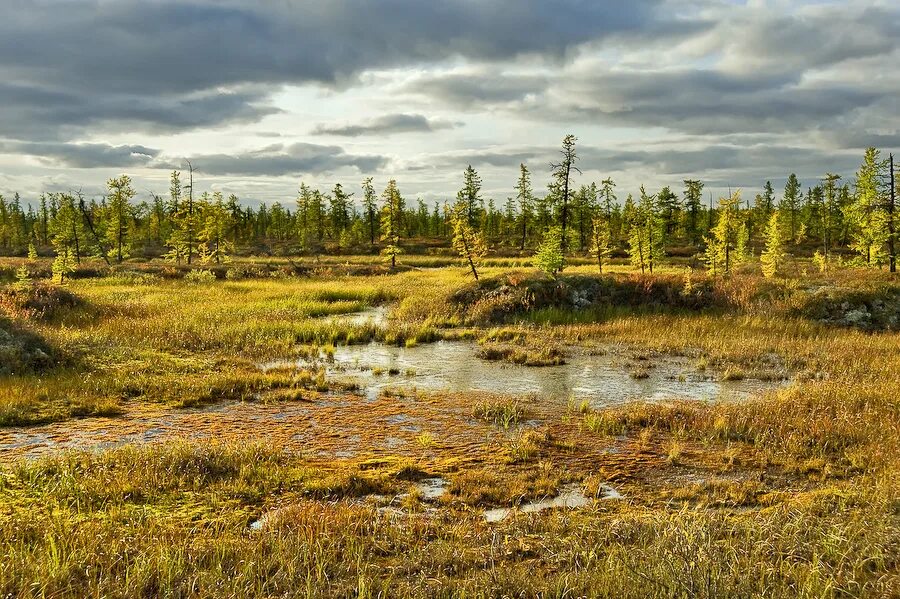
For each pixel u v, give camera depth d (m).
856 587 5.15
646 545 5.99
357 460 9.20
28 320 19.16
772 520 6.54
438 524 6.80
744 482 8.37
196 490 7.76
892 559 5.64
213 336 19.50
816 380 15.12
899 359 17.11
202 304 27.70
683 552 5.59
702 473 8.80
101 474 7.90
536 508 7.50
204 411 11.95
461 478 8.31
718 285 28.33
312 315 27.53
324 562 5.62
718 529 6.42
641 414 11.53
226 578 5.28
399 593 5.12
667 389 14.53
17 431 10.31
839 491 7.78
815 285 27.52
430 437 10.34
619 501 7.71
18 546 5.81
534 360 17.58
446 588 5.16
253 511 7.22
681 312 26.69
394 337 21.39
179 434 10.33
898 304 24.78
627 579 5.14
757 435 10.26
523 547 6.16
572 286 28.53
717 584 5.01
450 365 17.50
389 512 7.24
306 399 13.04
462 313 27.08
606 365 17.50
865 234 37.91
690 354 19.06
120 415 11.50
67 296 24.84
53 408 11.57
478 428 11.02
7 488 7.57
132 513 6.93
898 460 8.79
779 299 26.20
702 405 12.76
